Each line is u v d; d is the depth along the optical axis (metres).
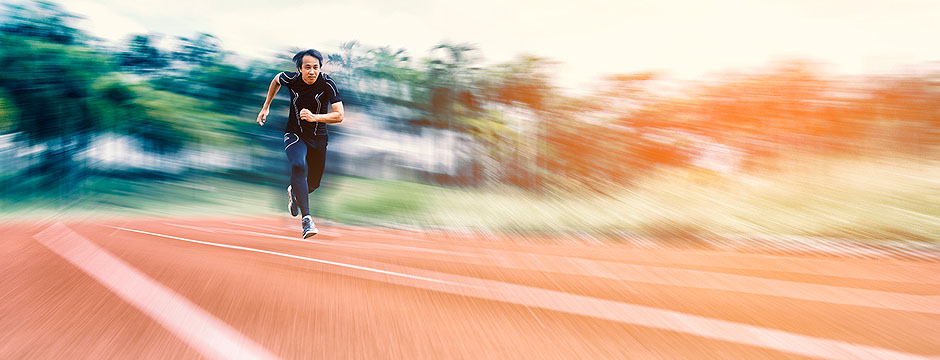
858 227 7.50
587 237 7.11
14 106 22.78
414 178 22.48
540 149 20.97
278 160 22.11
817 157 13.34
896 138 13.55
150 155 23.20
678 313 2.93
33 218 10.09
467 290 3.41
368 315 2.81
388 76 24.23
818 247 6.02
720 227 7.86
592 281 3.79
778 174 12.73
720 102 17.41
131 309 2.83
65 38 23.88
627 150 17.61
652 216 9.22
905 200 9.45
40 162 23.14
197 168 22.84
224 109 23.66
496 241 6.55
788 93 15.92
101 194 19.14
